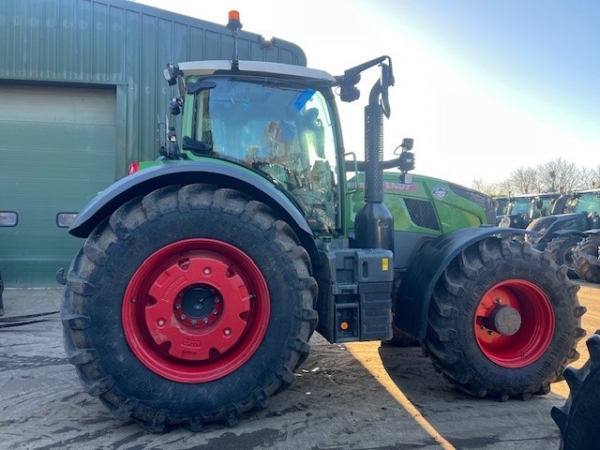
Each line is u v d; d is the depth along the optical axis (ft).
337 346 14.19
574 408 5.52
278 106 10.63
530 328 10.48
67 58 24.90
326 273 9.50
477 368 9.77
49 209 25.79
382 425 8.89
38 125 25.66
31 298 21.95
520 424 9.01
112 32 25.23
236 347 8.74
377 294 9.43
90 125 26.13
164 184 8.87
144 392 8.10
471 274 9.81
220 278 8.43
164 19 25.67
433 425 8.92
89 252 8.10
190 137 10.13
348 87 11.19
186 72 10.09
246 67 10.15
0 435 8.31
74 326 7.91
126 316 8.18
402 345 14.12
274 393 8.74
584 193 41.14
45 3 24.61
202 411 8.29
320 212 10.94
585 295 25.30
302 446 8.04
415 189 12.68
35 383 10.82
